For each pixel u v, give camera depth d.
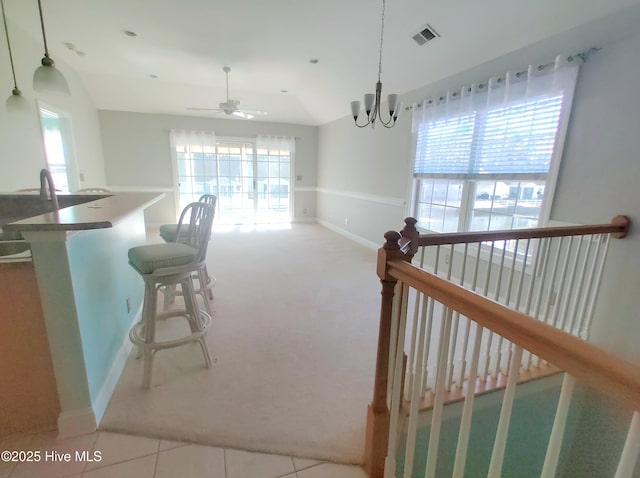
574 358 0.57
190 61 4.36
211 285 2.71
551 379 1.95
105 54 4.20
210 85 5.40
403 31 3.06
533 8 2.27
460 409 1.73
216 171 6.87
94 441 1.46
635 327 2.05
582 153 2.27
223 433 1.52
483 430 1.86
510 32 2.55
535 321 0.65
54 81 2.21
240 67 4.54
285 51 3.93
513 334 0.68
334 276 3.79
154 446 1.45
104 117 5.98
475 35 2.74
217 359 2.11
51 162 4.76
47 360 1.44
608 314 2.19
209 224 1.97
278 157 7.25
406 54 3.39
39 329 1.40
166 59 4.31
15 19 3.32
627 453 0.53
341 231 6.30
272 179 7.30
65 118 4.72
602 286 2.21
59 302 1.38
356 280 3.67
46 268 1.33
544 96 2.48
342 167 6.14
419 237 1.47
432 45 3.09
